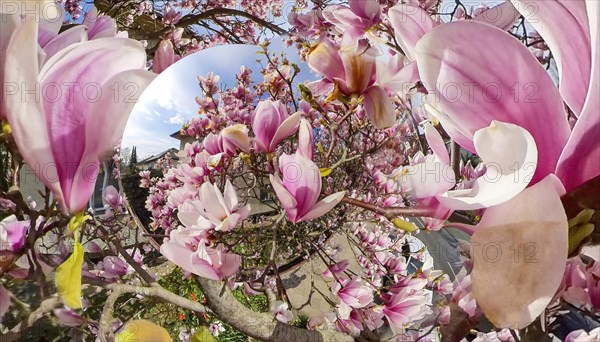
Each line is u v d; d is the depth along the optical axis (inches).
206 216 14.3
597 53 9.6
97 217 14.7
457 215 13.0
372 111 14.4
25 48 9.9
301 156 13.9
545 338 12.1
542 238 10.4
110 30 14.7
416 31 13.1
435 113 10.0
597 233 10.3
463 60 9.8
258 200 15.4
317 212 14.0
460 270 13.4
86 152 11.2
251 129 15.0
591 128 9.9
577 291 11.9
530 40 12.8
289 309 15.9
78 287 13.1
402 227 13.8
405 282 15.5
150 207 14.8
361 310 15.8
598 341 11.6
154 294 15.5
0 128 10.8
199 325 15.7
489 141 9.4
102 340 14.2
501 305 10.8
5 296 12.6
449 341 13.8
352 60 14.4
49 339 13.3
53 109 10.7
